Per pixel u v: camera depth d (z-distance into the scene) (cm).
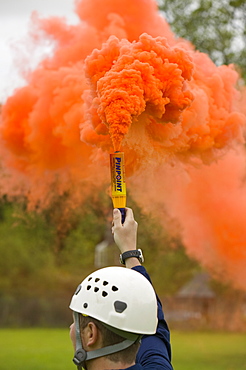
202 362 2634
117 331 344
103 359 345
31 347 3356
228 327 5112
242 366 2481
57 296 5612
